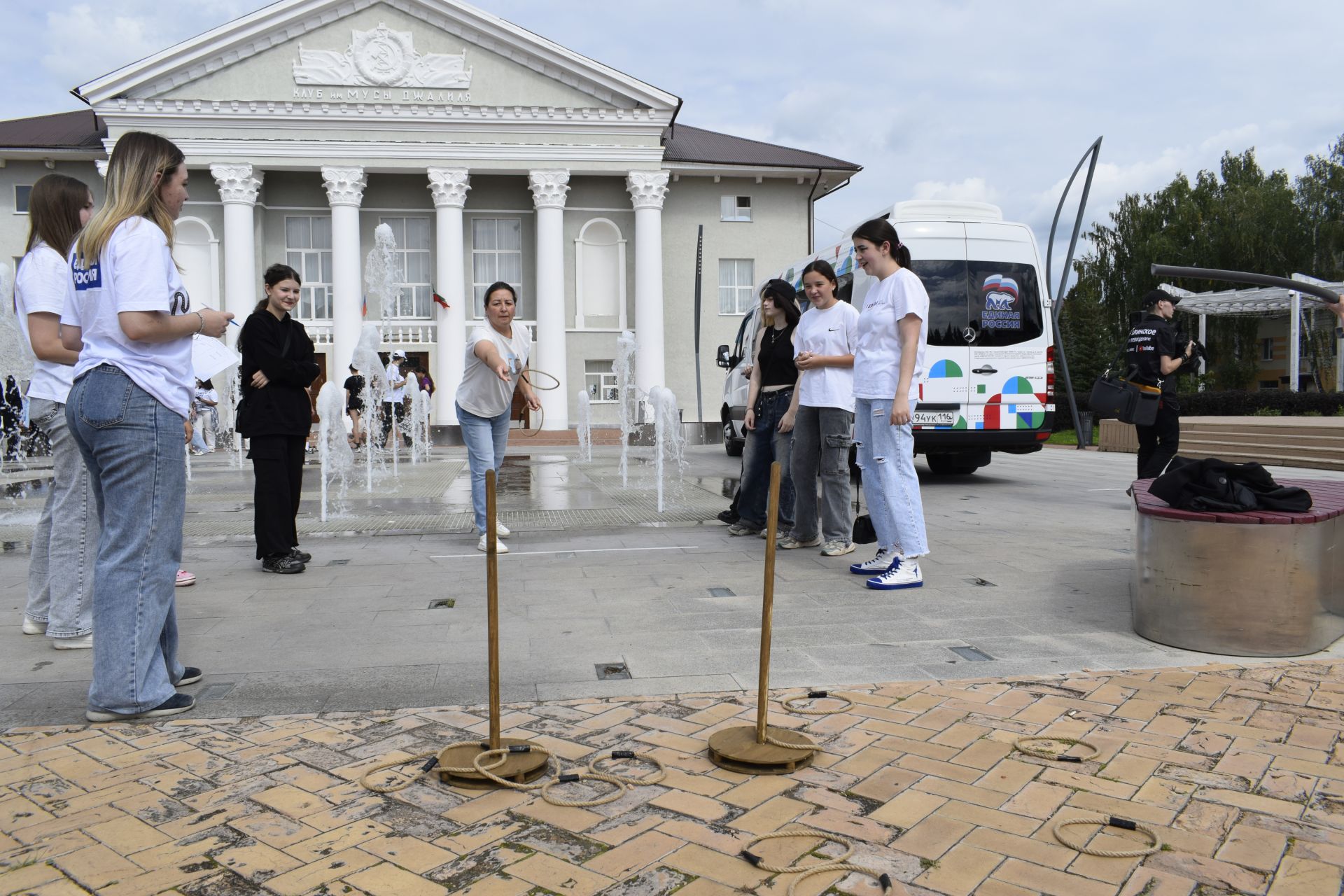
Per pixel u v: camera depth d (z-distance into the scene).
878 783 2.69
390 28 29.73
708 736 3.08
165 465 3.31
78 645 4.25
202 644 4.28
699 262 28.97
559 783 2.70
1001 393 11.23
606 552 6.67
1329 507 4.19
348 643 4.28
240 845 2.35
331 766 2.85
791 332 7.06
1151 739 3.01
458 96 30.16
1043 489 11.17
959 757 2.88
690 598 5.14
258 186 29.98
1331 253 42.12
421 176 31.83
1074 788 2.65
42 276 4.00
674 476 13.72
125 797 2.63
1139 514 4.32
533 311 32.53
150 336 3.22
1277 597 3.92
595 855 2.30
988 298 11.21
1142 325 7.99
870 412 5.52
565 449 23.23
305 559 6.06
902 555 5.40
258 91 29.36
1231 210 43.12
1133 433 18.48
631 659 3.99
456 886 2.15
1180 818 2.48
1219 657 3.96
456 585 5.56
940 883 2.16
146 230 3.28
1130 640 4.24
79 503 4.22
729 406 17.61
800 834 2.37
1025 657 3.97
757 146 34.84
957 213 11.34
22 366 8.26
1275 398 25.83
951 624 4.55
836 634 4.38
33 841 2.38
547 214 30.73
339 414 11.10
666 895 2.11
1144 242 46.34
